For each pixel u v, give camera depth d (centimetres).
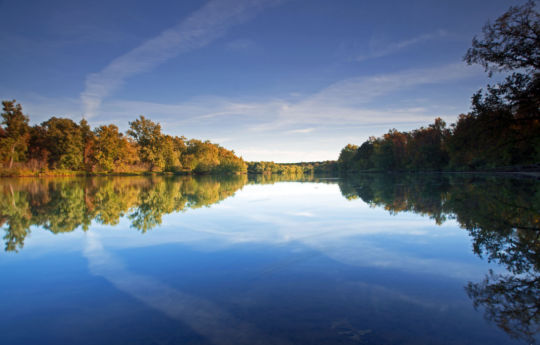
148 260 500
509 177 2606
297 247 568
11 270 459
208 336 271
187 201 1388
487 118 2080
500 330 271
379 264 462
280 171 15575
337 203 1232
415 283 386
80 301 353
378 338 261
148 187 2403
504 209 908
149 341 266
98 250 562
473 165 4512
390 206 1080
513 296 342
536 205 956
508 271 423
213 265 471
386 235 649
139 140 6775
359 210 1013
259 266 463
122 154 5972
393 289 368
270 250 550
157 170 6769
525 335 262
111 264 482
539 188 1505
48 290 385
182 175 6644
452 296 346
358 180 3606
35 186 2431
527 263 453
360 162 8906
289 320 296
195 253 538
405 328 276
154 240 634
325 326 283
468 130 2245
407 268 443
